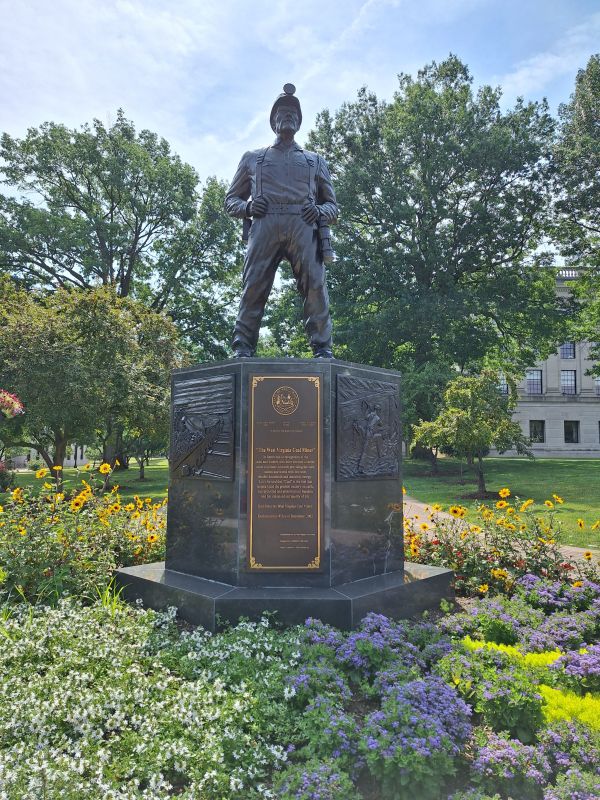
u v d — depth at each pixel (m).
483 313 27.52
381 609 4.66
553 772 2.86
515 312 27.42
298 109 5.51
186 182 29.34
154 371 18.27
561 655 3.93
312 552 4.77
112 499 7.47
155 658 3.79
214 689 3.31
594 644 4.45
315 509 4.80
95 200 29.59
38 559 5.42
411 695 3.08
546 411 48.28
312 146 29.58
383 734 2.79
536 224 28.11
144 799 2.49
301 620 4.40
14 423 16.81
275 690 3.36
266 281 5.63
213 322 31.64
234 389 4.95
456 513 6.61
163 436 18.14
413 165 28.08
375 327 26.27
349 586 4.81
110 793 2.47
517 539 6.57
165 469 37.88
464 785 2.82
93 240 28.77
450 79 29.47
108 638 3.92
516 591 5.69
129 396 16.80
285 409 4.87
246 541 4.77
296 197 5.50
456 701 3.10
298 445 4.84
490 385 17.33
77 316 16.83
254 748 2.91
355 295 28.17
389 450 5.54
